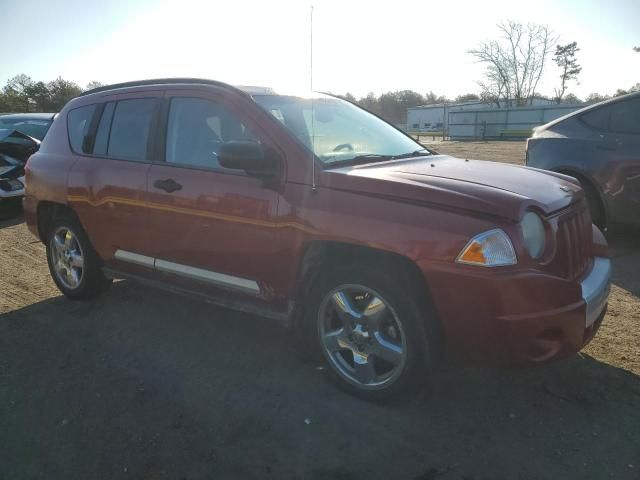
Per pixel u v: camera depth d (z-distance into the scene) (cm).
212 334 413
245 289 355
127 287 522
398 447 274
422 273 279
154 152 397
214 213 352
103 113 443
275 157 330
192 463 268
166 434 292
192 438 288
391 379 301
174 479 258
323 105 411
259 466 265
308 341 338
